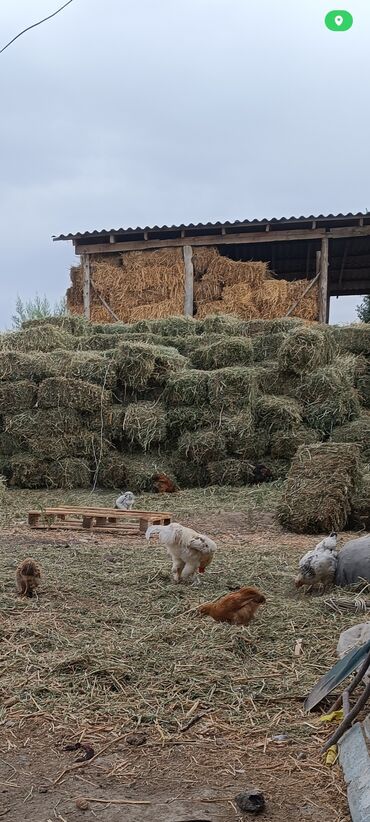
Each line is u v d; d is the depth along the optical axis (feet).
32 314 75.72
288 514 30.27
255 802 10.13
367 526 30.76
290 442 40.63
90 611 18.75
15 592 20.38
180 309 60.75
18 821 9.87
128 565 23.43
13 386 43.52
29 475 42.39
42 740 12.30
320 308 60.23
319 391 42.39
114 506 36.40
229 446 41.32
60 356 44.96
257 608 18.17
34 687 14.20
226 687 14.19
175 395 42.73
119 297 61.77
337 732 11.59
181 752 11.83
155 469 41.45
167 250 61.46
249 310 59.72
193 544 20.66
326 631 17.19
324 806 10.22
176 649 16.07
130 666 15.12
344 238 66.39
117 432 43.01
